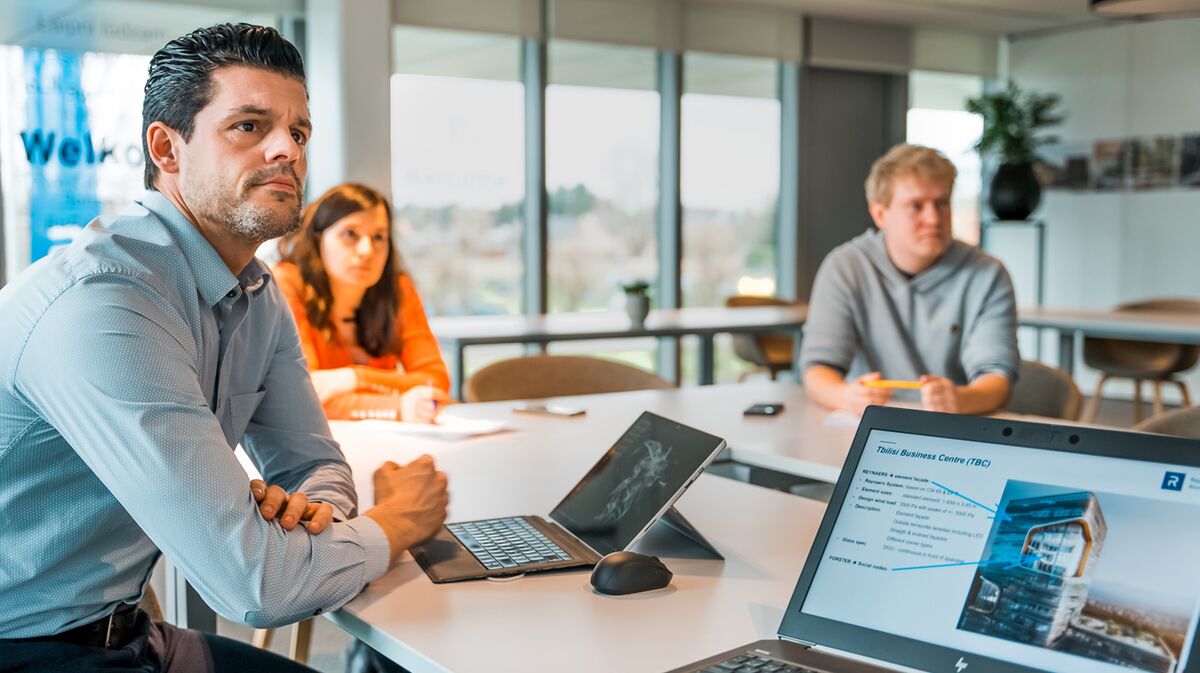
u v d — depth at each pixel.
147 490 1.19
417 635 1.19
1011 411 2.94
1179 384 5.73
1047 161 8.48
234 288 1.46
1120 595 0.98
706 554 1.48
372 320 3.04
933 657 1.05
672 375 7.36
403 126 6.40
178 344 1.28
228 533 1.20
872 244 3.05
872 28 7.91
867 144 8.27
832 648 1.12
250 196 1.38
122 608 1.41
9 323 1.25
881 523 1.16
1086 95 8.39
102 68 5.38
